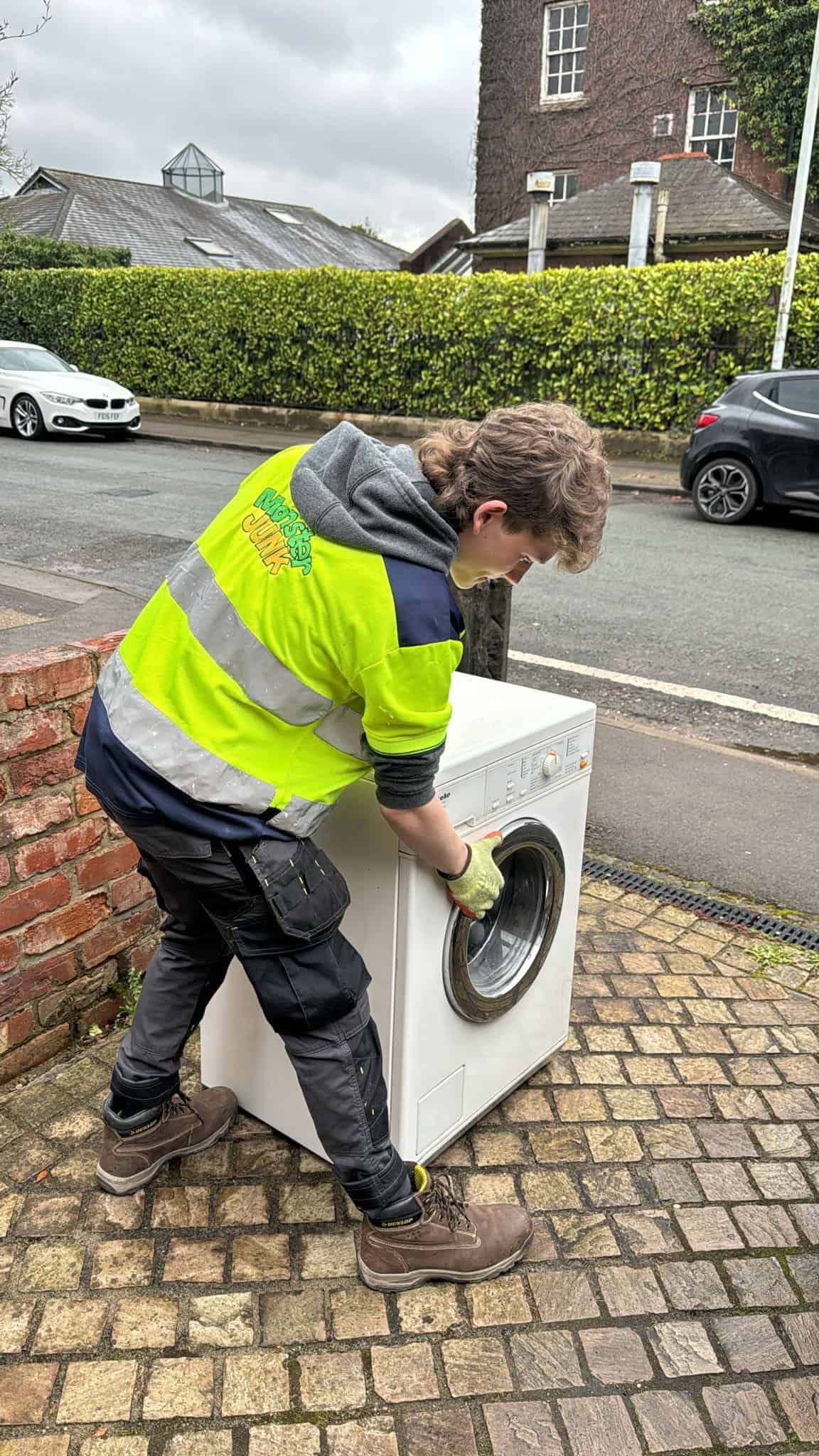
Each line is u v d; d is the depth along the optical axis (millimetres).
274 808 1684
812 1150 2453
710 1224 2232
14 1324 1938
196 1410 1792
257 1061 2396
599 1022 2895
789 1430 1802
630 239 16609
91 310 19219
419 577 1570
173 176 37594
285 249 37062
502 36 21453
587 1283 2084
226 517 1726
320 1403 1814
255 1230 2176
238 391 17984
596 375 14219
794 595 7609
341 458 1622
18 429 14734
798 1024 2912
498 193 22516
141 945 2852
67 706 2441
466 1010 2250
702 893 3607
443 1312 2010
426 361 15711
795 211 11984
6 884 2414
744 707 5418
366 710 1632
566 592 7707
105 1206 2215
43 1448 1716
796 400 9602
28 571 7277
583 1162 2396
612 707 5391
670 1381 1882
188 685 1671
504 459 1575
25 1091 2521
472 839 2137
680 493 12023
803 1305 2045
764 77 19031
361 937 2123
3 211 26469
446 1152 2416
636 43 20141
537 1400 1838
